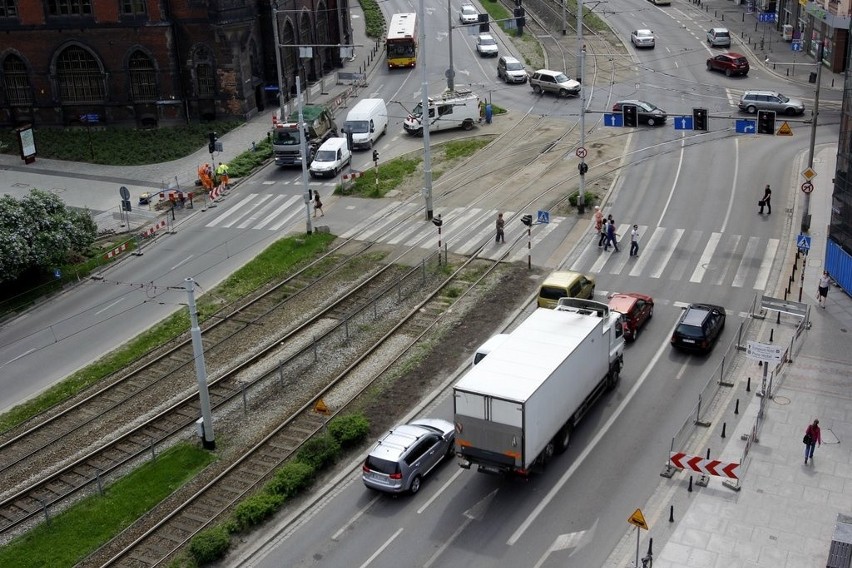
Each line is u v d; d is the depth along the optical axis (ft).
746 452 114.21
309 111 244.42
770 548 99.14
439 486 113.29
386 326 156.15
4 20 260.42
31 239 172.55
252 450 123.03
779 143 230.07
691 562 97.60
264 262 183.62
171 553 104.68
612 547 100.78
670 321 150.00
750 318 149.38
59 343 157.48
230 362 148.15
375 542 104.37
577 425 123.24
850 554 92.99
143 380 144.36
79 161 245.65
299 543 105.50
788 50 313.32
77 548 106.83
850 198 151.02
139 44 260.01
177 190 214.07
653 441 119.03
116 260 189.16
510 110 271.28
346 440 121.60
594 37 342.23
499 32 359.66
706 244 178.09
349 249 188.03
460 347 146.92
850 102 148.77
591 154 230.68
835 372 132.57
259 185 226.99
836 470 111.55
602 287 163.84
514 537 103.35
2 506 115.24
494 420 105.70
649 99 269.03
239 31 259.60
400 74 315.58
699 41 329.52
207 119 269.03
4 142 258.98
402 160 236.43
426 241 189.37
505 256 179.93
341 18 328.29
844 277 154.81
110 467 121.90
